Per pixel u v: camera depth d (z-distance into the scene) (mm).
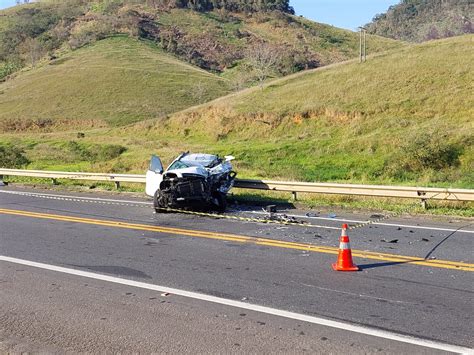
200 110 49562
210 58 118938
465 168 26109
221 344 5516
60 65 99250
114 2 146500
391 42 145750
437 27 192375
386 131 34250
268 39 136000
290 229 11398
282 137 39875
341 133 37000
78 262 8992
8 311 6688
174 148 40531
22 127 71875
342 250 8125
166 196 13719
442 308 6402
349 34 152000
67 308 6742
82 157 39656
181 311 6516
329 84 46594
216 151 37094
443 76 40469
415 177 25672
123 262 8922
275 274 7973
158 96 81188
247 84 88625
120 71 91500
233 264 8602
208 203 13859
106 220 13008
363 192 14469
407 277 7660
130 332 5914
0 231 11883
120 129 54219
